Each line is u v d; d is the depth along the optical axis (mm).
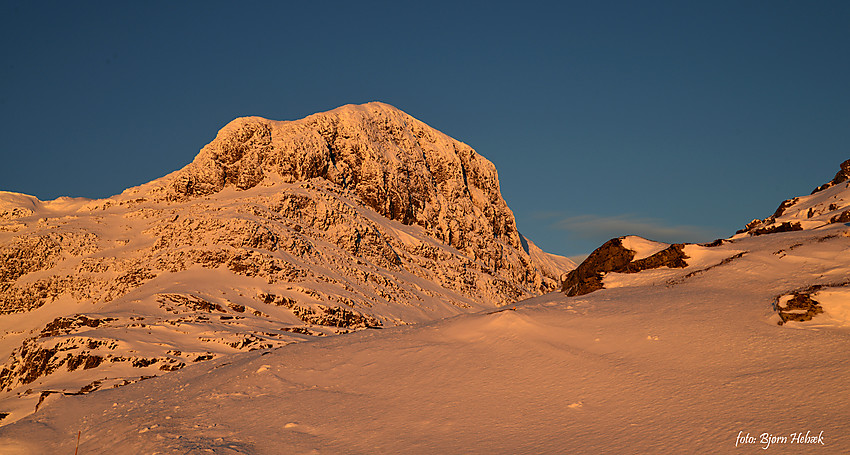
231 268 192625
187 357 114938
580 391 31078
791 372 27641
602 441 24828
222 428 35500
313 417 34719
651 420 25953
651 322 39375
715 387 28000
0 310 198750
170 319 145375
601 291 51969
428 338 46500
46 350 118125
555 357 36625
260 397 40594
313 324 171000
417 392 35656
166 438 34375
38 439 45188
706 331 35531
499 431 28094
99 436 40281
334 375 42375
